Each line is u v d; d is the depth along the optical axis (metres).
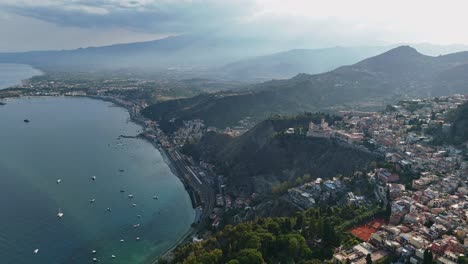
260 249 195.75
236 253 197.38
